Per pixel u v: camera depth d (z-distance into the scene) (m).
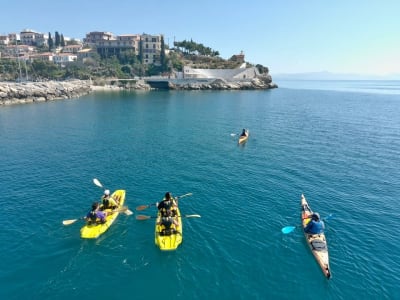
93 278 13.47
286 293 12.84
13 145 35.72
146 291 12.80
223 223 18.05
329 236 16.91
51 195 21.62
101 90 130.62
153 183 24.23
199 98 100.50
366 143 39.12
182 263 14.46
